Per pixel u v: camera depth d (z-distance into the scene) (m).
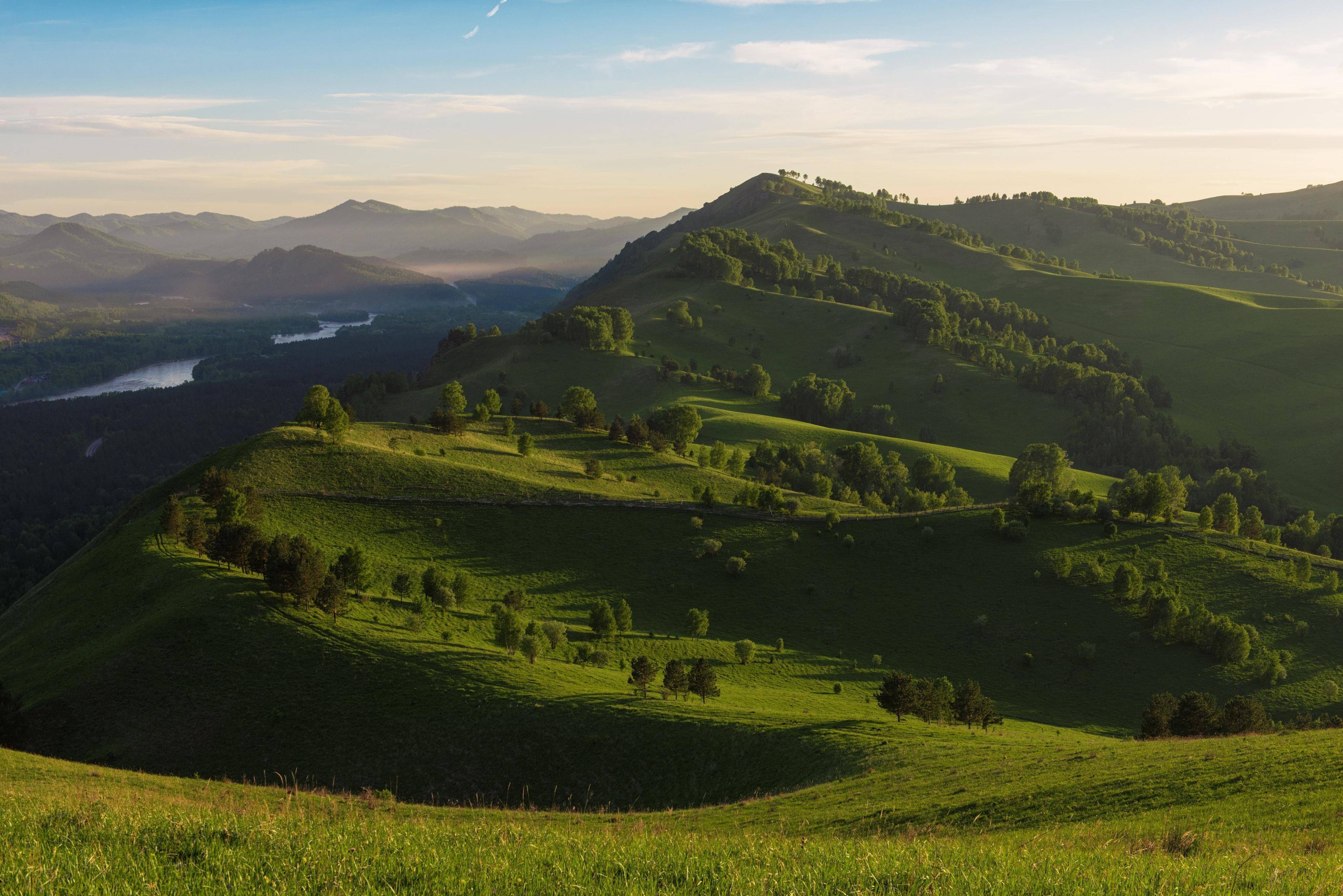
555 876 11.51
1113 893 11.11
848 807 37.53
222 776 57.75
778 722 60.28
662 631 97.88
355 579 84.62
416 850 12.43
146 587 81.00
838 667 94.50
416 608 85.06
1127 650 102.62
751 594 110.12
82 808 15.28
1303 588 113.00
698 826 36.16
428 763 58.12
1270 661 98.00
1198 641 102.44
